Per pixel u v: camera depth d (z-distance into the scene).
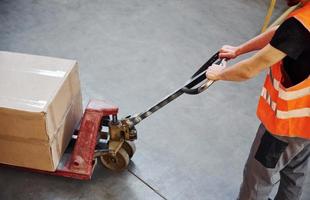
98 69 3.01
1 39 3.24
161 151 2.43
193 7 3.74
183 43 3.31
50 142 1.95
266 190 1.81
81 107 2.32
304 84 1.43
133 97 2.79
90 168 2.09
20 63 2.09
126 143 2.26
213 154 2.44
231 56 1.85
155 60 3.12
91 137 2.10
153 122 2.61
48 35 3.32
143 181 2.26
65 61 2.13
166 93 2.83
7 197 2.14
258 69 1.45
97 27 3.43
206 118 2.66
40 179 2.24
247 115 2.71
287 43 1.31
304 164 1.79
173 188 2.23
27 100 1.88
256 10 3.75
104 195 2.18
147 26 3.48
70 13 3.58
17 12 3.56
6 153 2.05
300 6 1.37
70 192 2.18
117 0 3.79
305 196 2.24
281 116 1.53
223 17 3.63
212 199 2.20
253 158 1.74
